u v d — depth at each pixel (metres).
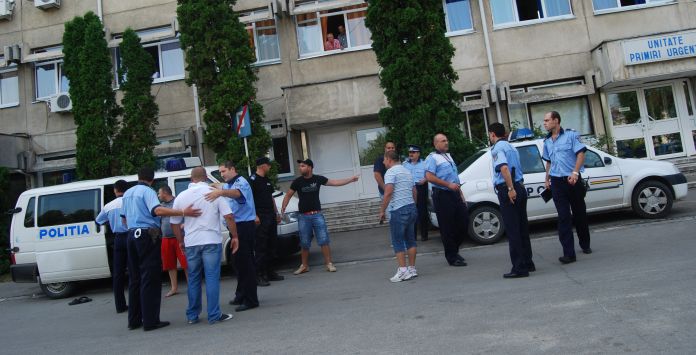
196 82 12.56
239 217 6.29
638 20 13.83
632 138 13.73
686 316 4.14
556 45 13.99
